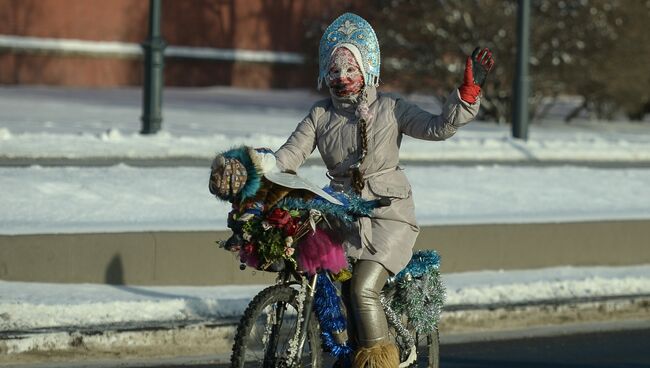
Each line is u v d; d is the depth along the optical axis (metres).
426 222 30.14
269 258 16.86
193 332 23.30
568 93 82.81
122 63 105.50
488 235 30.41
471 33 78.44
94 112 68.19
